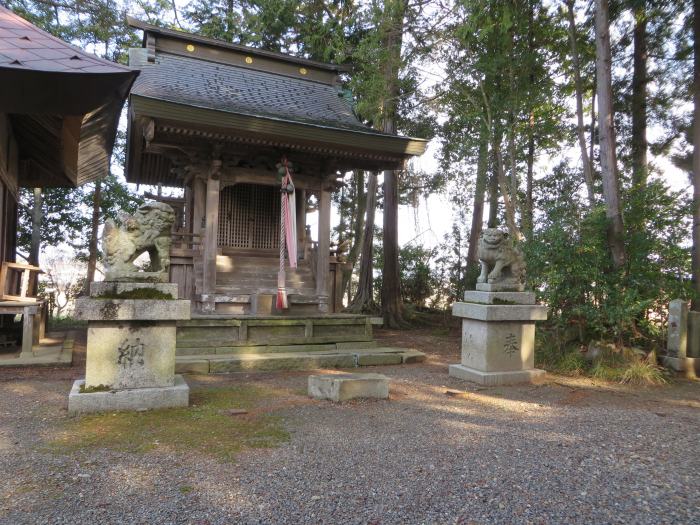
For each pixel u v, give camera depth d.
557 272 8.79
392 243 17.80
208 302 10.39
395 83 14.71
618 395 7.07
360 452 4.30
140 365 5.59
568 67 13.77
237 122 9.55
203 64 12.74
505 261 7.84
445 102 14.44
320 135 10.32
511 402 6.40
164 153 11.19
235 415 5.43
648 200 9.16
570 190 13.48
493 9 11.71
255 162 11.51
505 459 4.20
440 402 6.31
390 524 3.05
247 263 11.90
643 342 9.88
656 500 3.45
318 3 18.06
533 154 15.11
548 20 13.13
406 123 18.42
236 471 3.82
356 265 24.20
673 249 8.91
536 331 9.86
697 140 10.16
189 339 9.19
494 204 18.20
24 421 5.05
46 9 16.16
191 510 3.17
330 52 16.73
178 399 5.62
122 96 8.64
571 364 8.64
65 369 8.24
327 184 11.72
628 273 8.83
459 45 13.08
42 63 7.28
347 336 10.51
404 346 12.70
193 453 4.20
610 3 11.77
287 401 6.20
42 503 3.24
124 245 5.62
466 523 3.08
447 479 3.74
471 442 4.66
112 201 19.97
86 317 5.25
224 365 8.45
